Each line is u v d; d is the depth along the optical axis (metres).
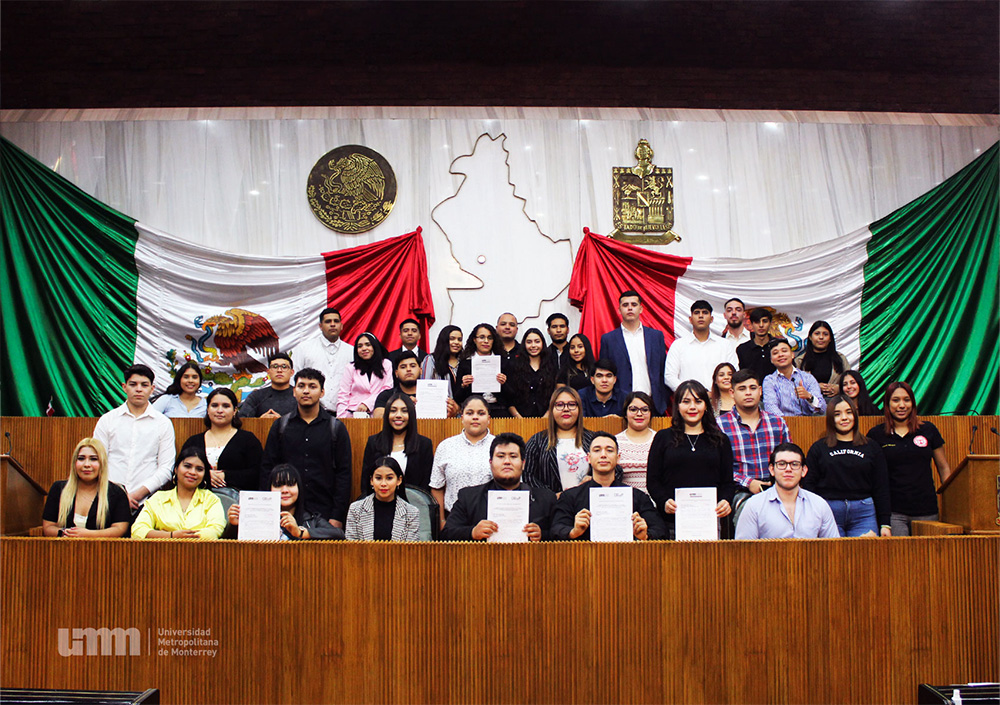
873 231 9.33
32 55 9.56
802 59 9.83
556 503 4.83
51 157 9.32
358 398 7.38
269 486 5.57
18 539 4.29
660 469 5.13
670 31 9.75
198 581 4.23
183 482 5.06
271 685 4.15
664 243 9.38
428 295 9.11
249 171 9.38
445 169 9.42
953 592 4.25
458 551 4.20
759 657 4.15
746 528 4.88
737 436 5.61
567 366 7.31
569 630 4.14
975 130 9.68
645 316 9.11
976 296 9.21
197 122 9.44
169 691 4.18
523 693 4.11
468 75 9.70
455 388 7.32
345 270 9.14
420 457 5.59
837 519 5.35
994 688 3.97
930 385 9.08
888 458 5.71
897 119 9.75
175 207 9.30
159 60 9.63
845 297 9.23
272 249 9.27
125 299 9.04
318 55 9.67
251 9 9.59
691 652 4.15
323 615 4.18
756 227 9.45
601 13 9.70
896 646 4.20
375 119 9.48
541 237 9.33
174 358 9.01
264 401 6.82
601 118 9.59
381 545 4.20
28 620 4.24
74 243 9.07
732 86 9.82
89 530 4.91
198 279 9.09
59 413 8.77
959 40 9.84
